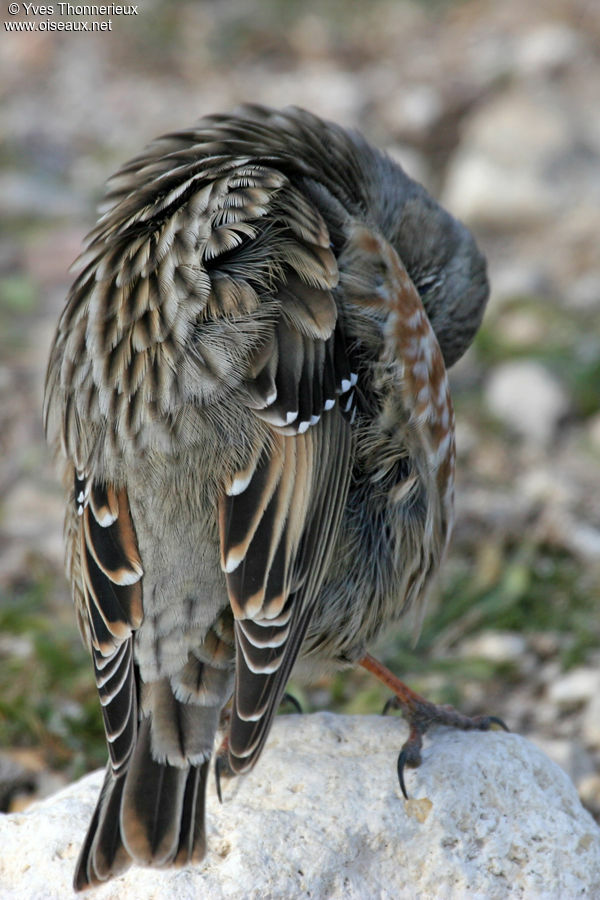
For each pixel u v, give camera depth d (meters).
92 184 19.73
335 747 7.80
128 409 6.84
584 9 23.67
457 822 7.29
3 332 16.23
